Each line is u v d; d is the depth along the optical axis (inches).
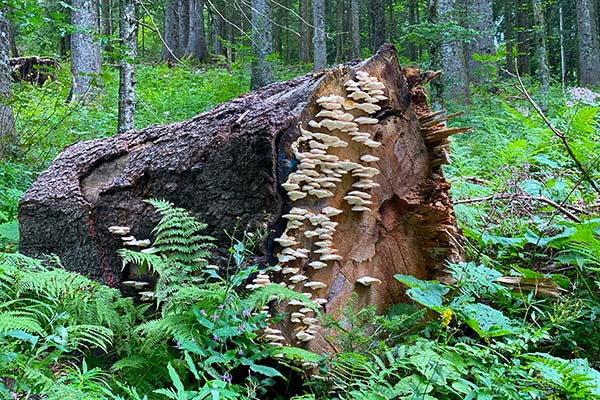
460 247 169.8
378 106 146.6
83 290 124.7
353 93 143.9
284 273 128.3
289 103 139.5
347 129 142.3
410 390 112.6
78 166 170.1
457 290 153.3
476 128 370.6
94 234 154.9
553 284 158.6
